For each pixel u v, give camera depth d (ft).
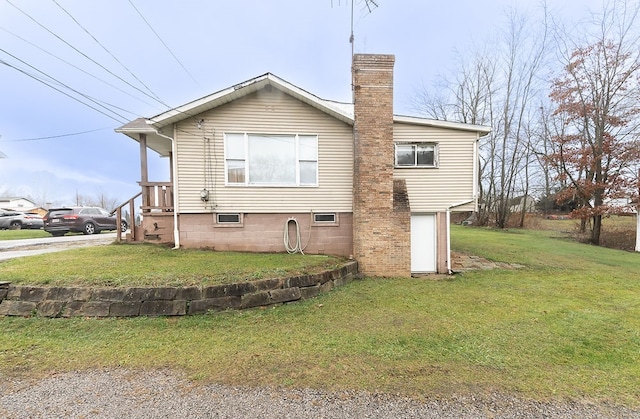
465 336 13.35
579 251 40.01
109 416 7.82
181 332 13.58
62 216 47.06
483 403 8.52
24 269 17.94
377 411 8.09
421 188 28.48
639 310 17.25
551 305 18.04
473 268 29.55
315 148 28.17
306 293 19.10
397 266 25.55
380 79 25.67
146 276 17.07
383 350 11.85
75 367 10.39
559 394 9.04
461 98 85.66
